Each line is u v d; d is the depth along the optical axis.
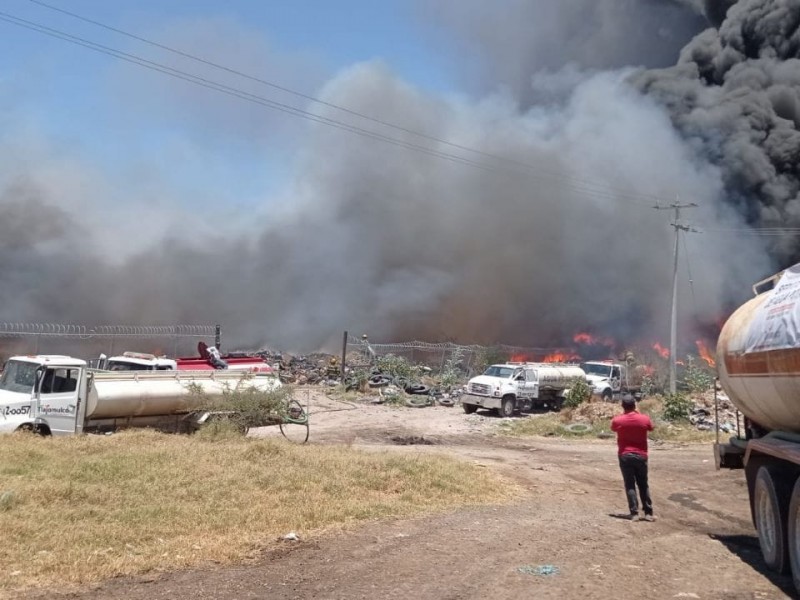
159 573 6.59
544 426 23.80
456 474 12.27
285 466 11.31
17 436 12.77
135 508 8.42
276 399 16.42
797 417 7.53
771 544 7.51
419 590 6.23
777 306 7.76
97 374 15.46
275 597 5.99
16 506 8.13
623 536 8.80
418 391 32.19
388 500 10.16
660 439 21.78
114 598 5.86
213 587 6.21
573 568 7.04
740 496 13.03
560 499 11.84
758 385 8.09
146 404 15.74
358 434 21.81
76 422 15.01
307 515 8.85
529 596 6.08
